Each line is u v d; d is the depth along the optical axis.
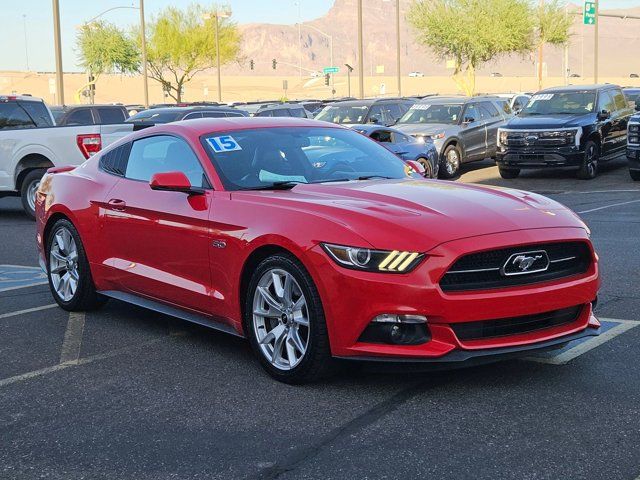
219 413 4.53
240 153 5.79
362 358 4.55
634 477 3.57
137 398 4.82
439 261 4.42
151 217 5.89
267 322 5.14
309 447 4.02
